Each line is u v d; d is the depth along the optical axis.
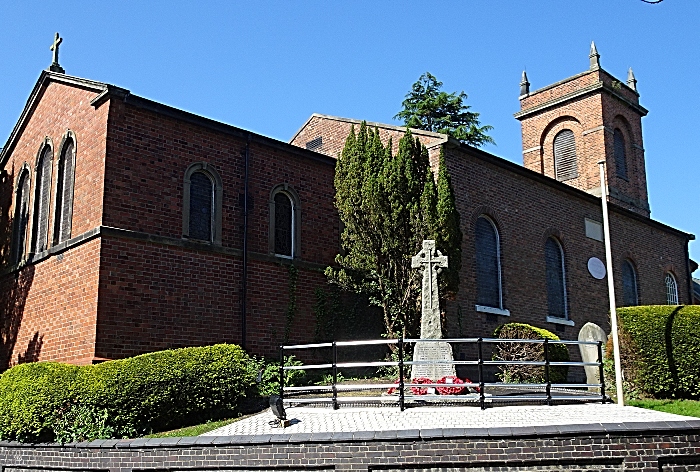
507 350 18.14
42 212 20.39
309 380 18.17
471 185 22.33
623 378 16.28
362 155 18.50
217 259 18.62
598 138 35.12
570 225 26.73
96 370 13.28
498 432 10.31
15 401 13.01
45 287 18.86
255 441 11.02
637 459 10.16
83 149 18.30
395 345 17.36
